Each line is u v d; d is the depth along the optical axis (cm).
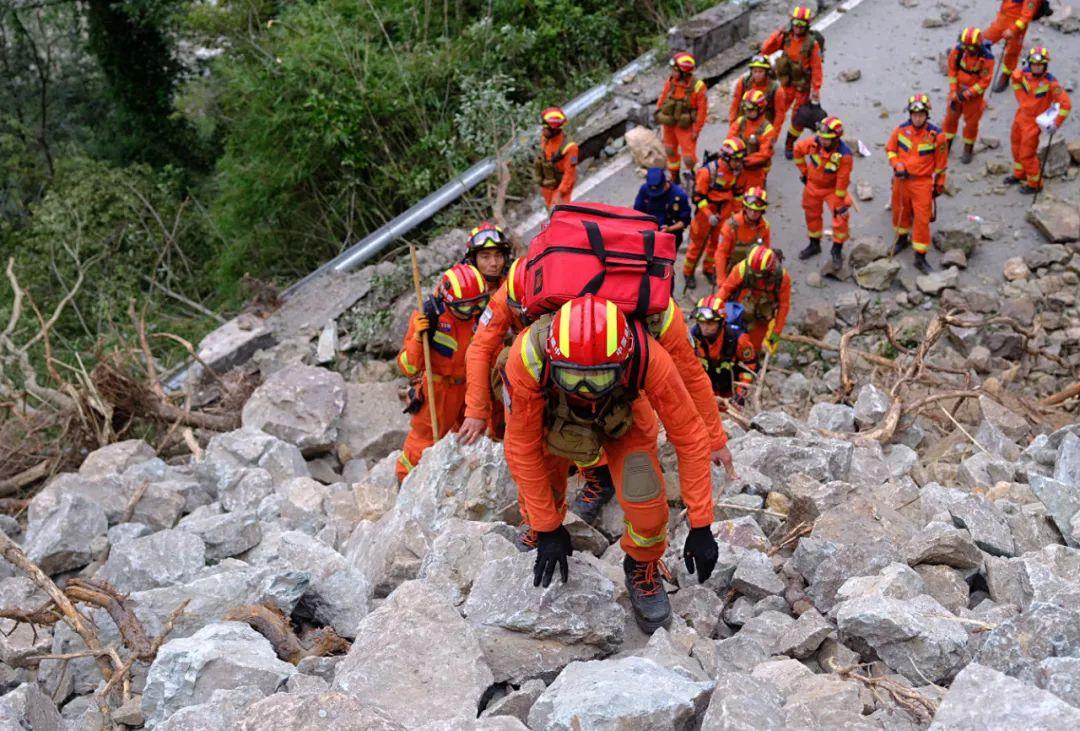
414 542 502
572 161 1146
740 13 1555
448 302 614
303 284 1279
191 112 2298
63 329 1641
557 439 361
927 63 1474
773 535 522
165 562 530
